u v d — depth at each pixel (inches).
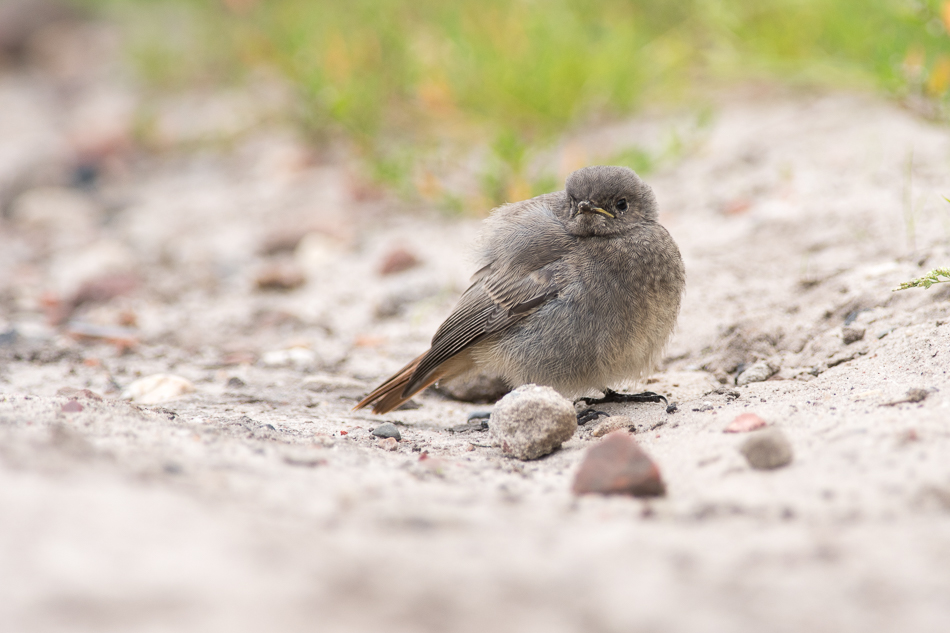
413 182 686.5
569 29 759.7
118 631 148.9
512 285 384.8
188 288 634.8
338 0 855.7
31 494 199.0
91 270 668.7
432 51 778.8
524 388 328.5
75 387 434.3
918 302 396.5
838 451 263.3
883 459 252.4
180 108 1064.2
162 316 581.9
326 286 608.7
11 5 1462.8
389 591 176.1
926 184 522.3
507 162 619.8
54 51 1423.5
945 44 561.9
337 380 448.1
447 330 402.3
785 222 529.0
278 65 860.6
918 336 364.5
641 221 389.1
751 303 453.4
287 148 889.5
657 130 720.3
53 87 1286.9
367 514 224.8
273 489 239.9
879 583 186.9
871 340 384.2
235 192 826.2
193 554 179.0
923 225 473.7
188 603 159.9
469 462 313.7
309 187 799.7
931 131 588.7
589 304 373.4
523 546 208.5
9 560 168.1
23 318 580.4
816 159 603.2
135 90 1171.9
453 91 750.5
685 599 181.0
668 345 444.8
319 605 165.8
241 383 441.4
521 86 725.3
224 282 642.8
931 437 258.8
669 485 267.1
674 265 388.2
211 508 210.2
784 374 389.1
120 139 952.3
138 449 265.7
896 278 423.2
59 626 148.9
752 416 305.4
